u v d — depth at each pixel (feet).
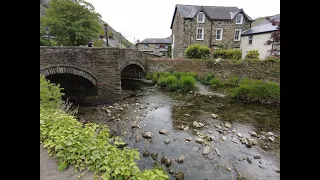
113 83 30.04
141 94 35.65
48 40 45.96
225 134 19.16
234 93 33.17
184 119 23.11
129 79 52.75
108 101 29.45
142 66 49.14
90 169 7.20
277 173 13.26
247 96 31.60
